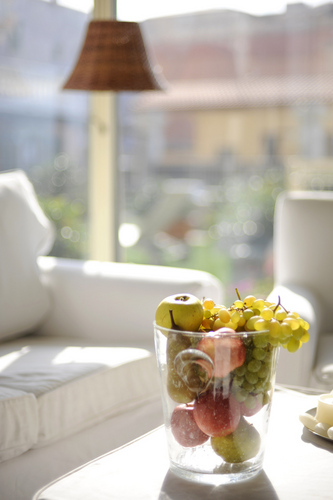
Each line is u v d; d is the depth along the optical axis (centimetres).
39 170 285
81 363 159
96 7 280
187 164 422
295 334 95
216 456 92
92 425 151
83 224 296
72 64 296
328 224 228
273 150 411
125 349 175
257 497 88
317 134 400
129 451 106
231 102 420
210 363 89
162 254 385
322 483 93
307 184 385
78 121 290
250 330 94
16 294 189
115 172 292
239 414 91
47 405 139
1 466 129
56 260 221
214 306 102
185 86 429
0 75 269
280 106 409
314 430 111
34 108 283
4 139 272
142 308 192
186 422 92
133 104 397
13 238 194
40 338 202
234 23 390
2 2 268
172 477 95
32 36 280
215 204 407
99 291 199
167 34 403
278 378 174
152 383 170
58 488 92
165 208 394
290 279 231
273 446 107
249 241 391
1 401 131
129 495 89
